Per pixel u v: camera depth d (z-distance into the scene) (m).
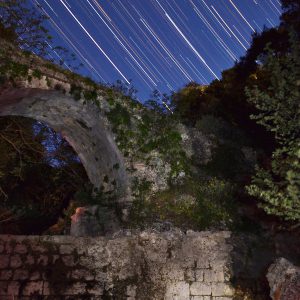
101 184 15.55
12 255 10.80
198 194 13.41
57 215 22.66
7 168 20.25
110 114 13.72
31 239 11.03
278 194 9.16
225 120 16.70
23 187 22.05
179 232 12.01
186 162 14.13
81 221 14.71
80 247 11.30
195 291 11.27
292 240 12.41
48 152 21.05
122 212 13.59
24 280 10.67
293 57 9.73
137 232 12.42
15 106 13.77
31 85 12.31
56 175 21.78
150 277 11.33
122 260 11.39
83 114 14.14
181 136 14.43
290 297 8.30
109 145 14.42
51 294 10.71
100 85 13.77
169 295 11.20
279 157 10.06
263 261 11.86
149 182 13.73
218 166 14.60
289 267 8.98
